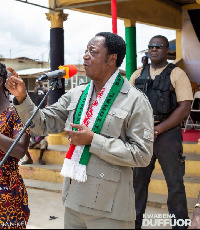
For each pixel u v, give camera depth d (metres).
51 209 4.66
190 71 10.05
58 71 2.21
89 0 6.58
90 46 2.04
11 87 2.06
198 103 8.20
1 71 2.41
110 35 2.03
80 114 2.08
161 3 9.06
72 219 2.04
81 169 1.91
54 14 6.92
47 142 6.28
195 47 9.90
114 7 3.34
